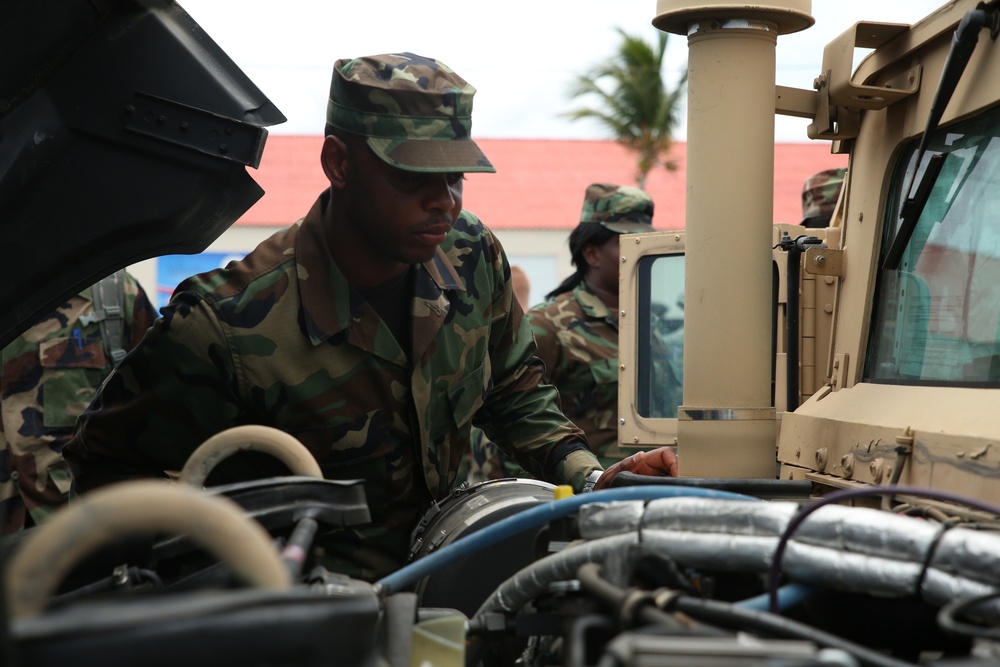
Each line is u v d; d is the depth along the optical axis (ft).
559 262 74.54
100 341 13.83
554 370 15.02
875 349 6.64
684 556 4.34
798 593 4.10
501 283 8.52
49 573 2.91
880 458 5.76
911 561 3.84
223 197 7.66
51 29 7.06
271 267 7.54
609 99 79.25
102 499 2.99
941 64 6.10
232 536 3.07
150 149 7.41
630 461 7.53
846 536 4.00
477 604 6.14
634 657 3.03
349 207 7.29
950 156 6.05
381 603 4.57
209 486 7.64
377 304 7.71
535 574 4.66
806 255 7.14
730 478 6.32
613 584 4.09
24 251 7.43
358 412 7.54
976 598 3.56
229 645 2.70
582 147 88.84
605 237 15.12
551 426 8.64
